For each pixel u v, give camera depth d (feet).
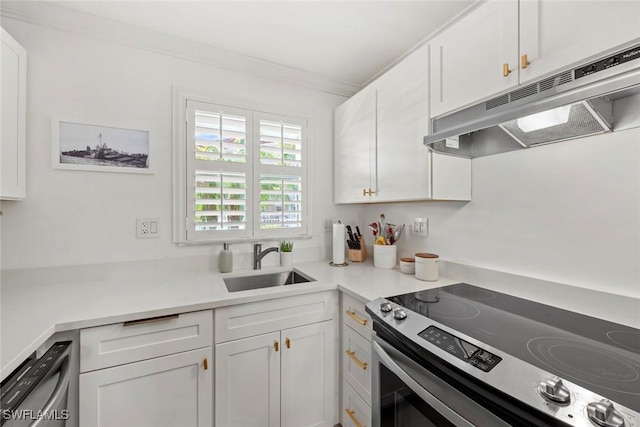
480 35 3.50
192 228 5.58
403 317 3.15
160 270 5.35
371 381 3.78
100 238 4.92
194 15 4.69
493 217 4.44
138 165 5.16
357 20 4.84
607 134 3.17
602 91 2.23
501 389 1.97
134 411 3.53
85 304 3.72
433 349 2.54
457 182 4.59
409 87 4.65
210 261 5.80
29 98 4.45
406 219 6.20
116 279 5.00
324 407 4.79
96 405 3.34
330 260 7.05
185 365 3.79
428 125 4.27
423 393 2.60
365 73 6.67
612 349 2.48
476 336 2.73
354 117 6.21
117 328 3.43
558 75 2.76
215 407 3.99
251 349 4.21
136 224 5.16
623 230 3.06
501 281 4.24
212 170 5.75
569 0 2.67
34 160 4.48
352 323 4.53
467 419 2.23
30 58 4.45
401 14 4.69
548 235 3.73
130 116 5.11
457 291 4.27
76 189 4.75
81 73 4.77
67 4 4.41
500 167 4.33
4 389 2.43
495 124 3.00
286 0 4.37
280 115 6.49
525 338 2.69
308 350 4.65
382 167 5.32
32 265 4.49
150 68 5.28
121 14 4.65
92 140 4.83
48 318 3.24
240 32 5.16
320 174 7.04
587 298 3.30
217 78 5.87
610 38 2.39
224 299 3.99
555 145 3.66
